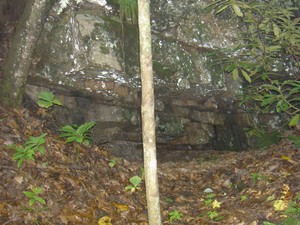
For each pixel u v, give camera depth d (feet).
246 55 23.52
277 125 26.20
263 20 20.21
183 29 23.58
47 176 16.56
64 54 20.59
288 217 14.70
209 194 19.34
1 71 20.62
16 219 14.05
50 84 20.93
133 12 21.65
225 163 23.32
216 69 24.47
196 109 25.81
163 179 21.58
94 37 20.83
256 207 16.44
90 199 16.53
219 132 26.48
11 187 15.21
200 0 23.57
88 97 22.16
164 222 17.04
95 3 21.39
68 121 21.62
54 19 20.77
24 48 19.15
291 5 24.09
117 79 21.72
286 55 23.57
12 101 19.38
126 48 21.81
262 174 18.66
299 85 19.65
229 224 15.85
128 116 23.21
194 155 25.86
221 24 23.81
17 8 23.43
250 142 26.07
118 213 16.57
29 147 16.57
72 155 19.07
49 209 15.10
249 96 22.85
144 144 12.85
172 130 24.73
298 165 18.71
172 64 23.32
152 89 12.83
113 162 20.15
